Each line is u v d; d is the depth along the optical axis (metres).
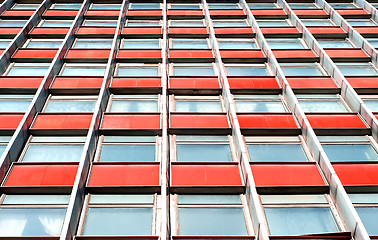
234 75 23.50
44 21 29.98
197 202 14.65
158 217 13.66
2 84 21.05
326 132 18.05
